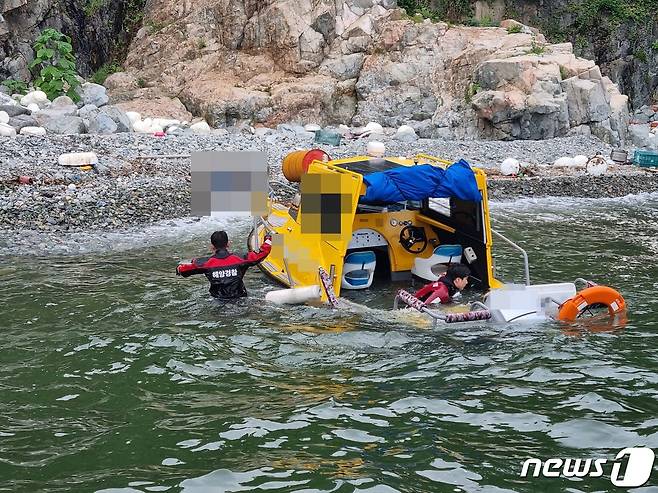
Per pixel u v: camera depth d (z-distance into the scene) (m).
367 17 31.36
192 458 5.96
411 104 29.53
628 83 37.88
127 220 15.11
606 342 8.46
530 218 17.05
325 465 5.85
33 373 7.66
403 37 30.45
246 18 31.84
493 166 22.95
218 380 7.52
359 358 8.08
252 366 7.87
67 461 5.91
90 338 8.60
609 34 37.00
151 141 21.98
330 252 9.80
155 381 7.49
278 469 5.77
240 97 29.12
